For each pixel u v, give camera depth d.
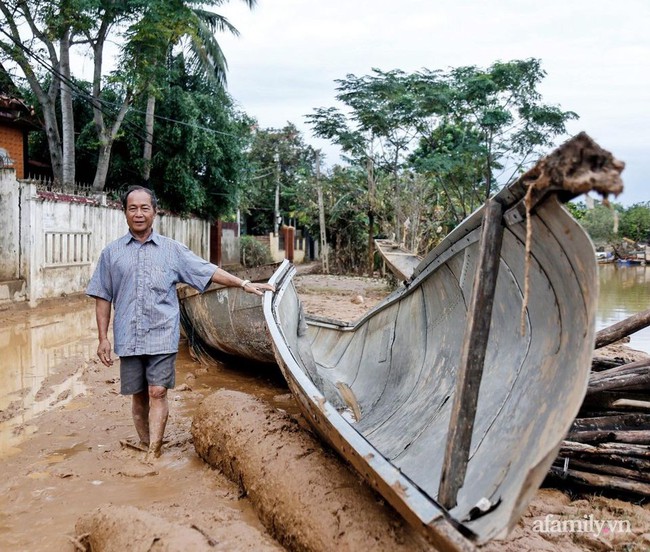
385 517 2.89
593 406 4.24
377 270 27.16
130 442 4.54
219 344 7.21
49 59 18.11
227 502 3.59
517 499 2.06
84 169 21.98
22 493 3.75
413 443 3.94
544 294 3.15
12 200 12.02
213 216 25.75
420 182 20.81
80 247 14.25
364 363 6.46
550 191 2.40
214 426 4.07
